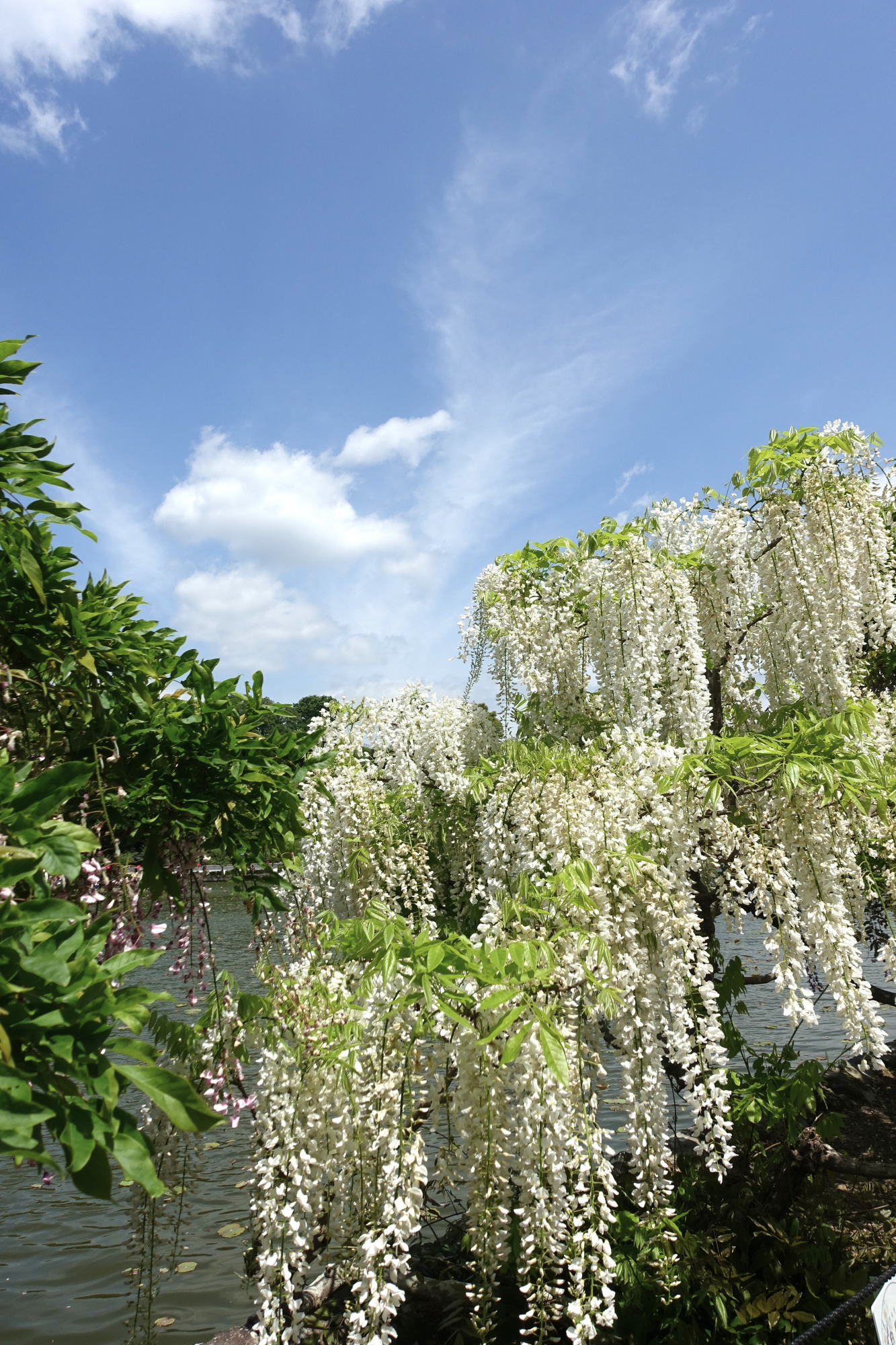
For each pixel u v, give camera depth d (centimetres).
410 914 497
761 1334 376
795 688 518
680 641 477
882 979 1051
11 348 254
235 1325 448
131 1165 143
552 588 520
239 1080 322
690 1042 335
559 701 522
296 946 354
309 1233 301
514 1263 403
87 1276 508
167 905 353
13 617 279
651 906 345
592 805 365
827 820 383
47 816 193
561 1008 300
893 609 523
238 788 333
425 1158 281
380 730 570
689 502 552
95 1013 159
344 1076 295
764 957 777
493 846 399
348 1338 292
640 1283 376
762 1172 471
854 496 512
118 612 316
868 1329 363
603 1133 297
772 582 514
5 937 162
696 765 372
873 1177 448
